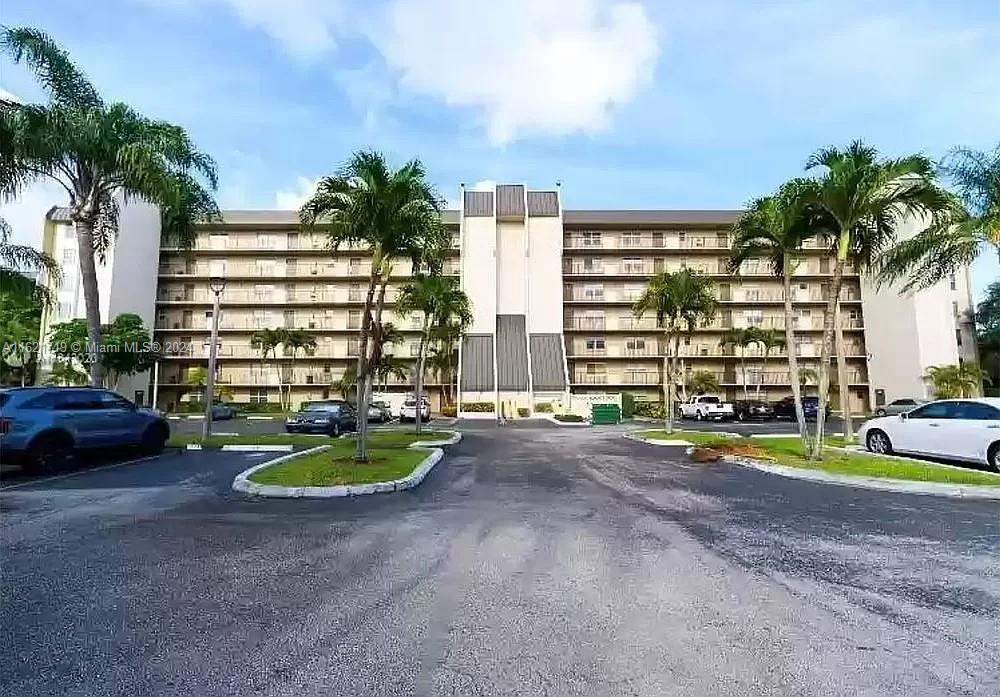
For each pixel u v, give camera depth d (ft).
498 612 15.49
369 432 84.79
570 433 93.56
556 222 194.29
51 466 41.73
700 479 39.60
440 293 86.28
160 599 16.26
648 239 202.90
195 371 187.01
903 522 26.55
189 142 59.98
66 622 14.62
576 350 197.36
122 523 25.72
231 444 59.77
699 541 22.97
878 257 51.93
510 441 74.28
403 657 12.82
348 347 201.36
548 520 26.68
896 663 12.65
